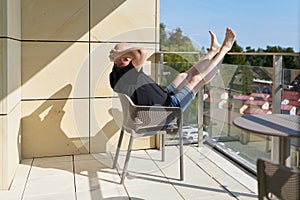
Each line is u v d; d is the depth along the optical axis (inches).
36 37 125.6
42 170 115.0
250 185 101.0
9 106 100.3
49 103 129.6
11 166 104.0
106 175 110.9
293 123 69.4
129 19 134.7
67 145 132.9
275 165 50.2
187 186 101.1
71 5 128.0
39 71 127.4
